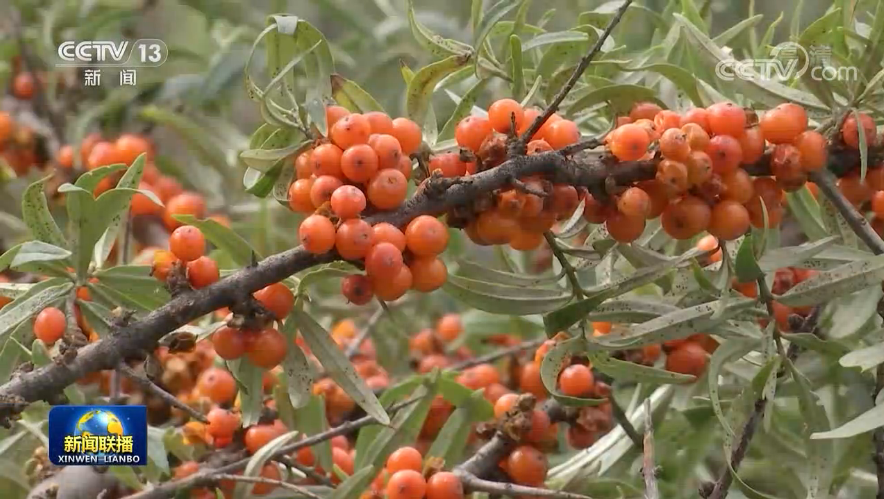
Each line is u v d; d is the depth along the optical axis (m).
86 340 1.10
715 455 1.25
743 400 1.13
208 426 1.16
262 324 1.10
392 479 1.13
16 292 1.13
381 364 1.28
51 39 1.29
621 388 1.24
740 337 1.13
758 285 1.12
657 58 1.18
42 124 1.27
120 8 1.30
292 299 1.11
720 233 1.11
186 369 1.19
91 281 1.13
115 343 1.10
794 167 1.11
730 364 1.18
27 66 1.28
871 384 1.17
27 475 1.17
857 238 1.15
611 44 1.18
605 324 1.17
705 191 1.10
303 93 1.18
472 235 1.11
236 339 1.10
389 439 1.16
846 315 1.14
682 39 1.18
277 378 1.18
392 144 1.10
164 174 1.29
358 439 1.17
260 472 1.15
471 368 1.23
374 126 1.11
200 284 1.10
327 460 1.17
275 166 1.12
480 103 1.29
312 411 1.17
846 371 1.17
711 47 1.14
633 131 1.10
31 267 1.12
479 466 1.15
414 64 1.43
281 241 1.27
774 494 1.22
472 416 1.16
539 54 1.19
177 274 1.10
